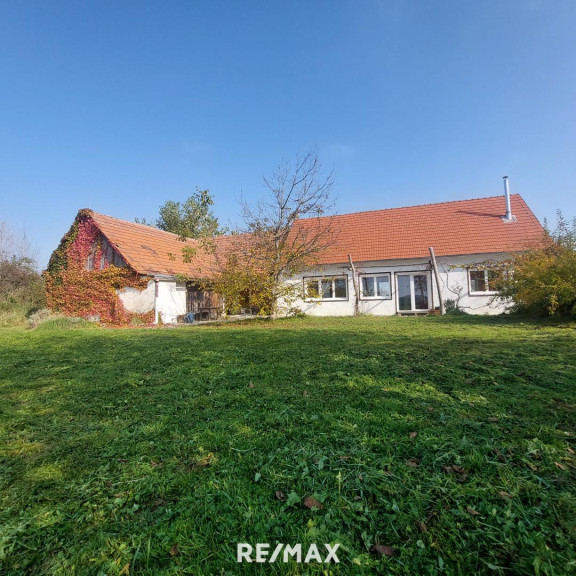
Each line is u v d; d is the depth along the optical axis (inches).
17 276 925.2
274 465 99.7
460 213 787.4
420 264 717.3
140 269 687.1
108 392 180.2
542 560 62.9
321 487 88.1
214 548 69.9
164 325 679.1
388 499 82.5
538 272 447.5
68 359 275.3
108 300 722.8
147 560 67.2
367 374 193.2
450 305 695.7
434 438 110.8
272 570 64.4
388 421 126.5
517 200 770.8
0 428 134.8
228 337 381.7
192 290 839.1
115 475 98.3
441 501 80.4
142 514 81.2
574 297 409.4
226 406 152.0
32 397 175.3
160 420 138.5
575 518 72.9
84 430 132.5
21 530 76.0
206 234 764.6
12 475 99.8
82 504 85.9
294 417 134.0
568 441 107.6
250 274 597.9
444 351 248.8
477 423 121.5
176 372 218.1
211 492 88.3
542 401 141.2
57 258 786.8
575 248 444.1
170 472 98.4
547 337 303.0
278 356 255.3
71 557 68.9
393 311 731.4
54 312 738.2
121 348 326.6
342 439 113.5
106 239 741.9
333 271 770.8
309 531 72.6
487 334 336.8
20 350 328.2
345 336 354.3
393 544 69.2
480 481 87.2
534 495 80.8
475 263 685.3
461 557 64.9
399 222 820.0
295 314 682.2
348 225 862.5
